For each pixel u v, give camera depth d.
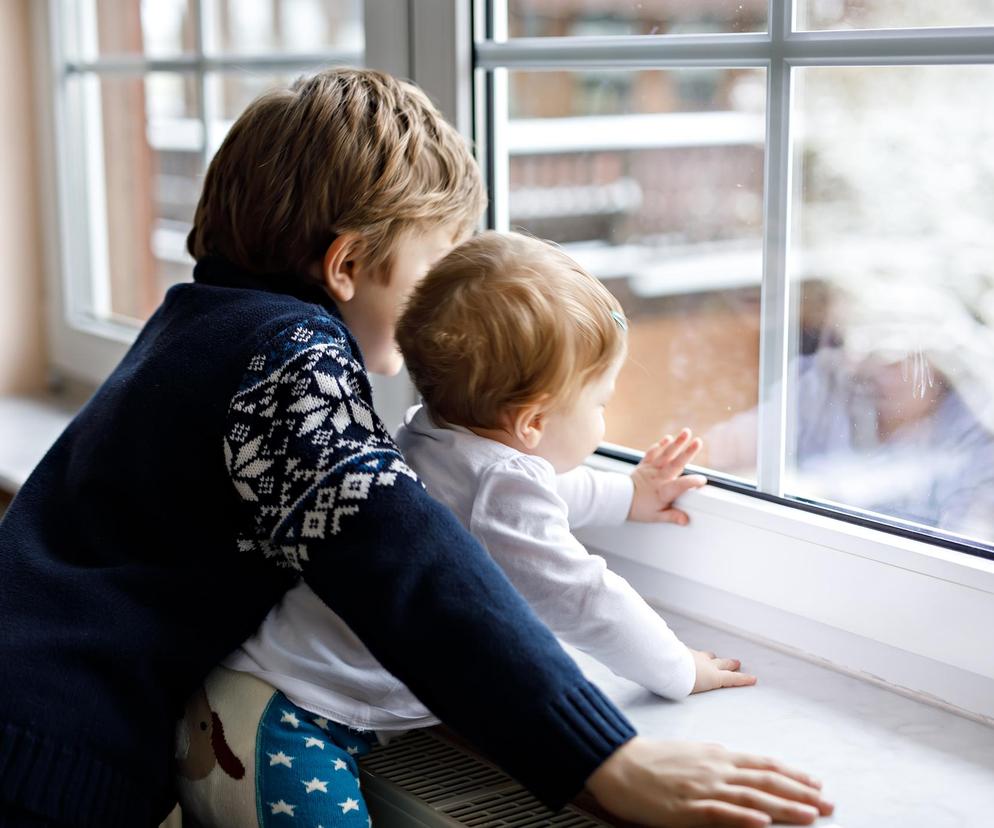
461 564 0.79
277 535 0.83
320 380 0.85
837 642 0.98
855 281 0.94
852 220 0.94
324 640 0.90
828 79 0.93
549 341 0.88
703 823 0.71
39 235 1.78
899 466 0.94
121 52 1.62
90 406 0.99
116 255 1.69
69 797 0.83
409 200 0.96
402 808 0.88
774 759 0.76
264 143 0.96
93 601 0.87
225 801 0.88
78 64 1.69
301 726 0.87
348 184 0.94
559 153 1.15
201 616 0.88
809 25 0.94
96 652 0.85
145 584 0.88
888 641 0.93
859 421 0.96
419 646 0.77
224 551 0.88
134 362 0.97
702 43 1.01
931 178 0.88
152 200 1.61
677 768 0.74
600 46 1.09
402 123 0.97
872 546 0.93
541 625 0.78
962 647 0.88
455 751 0.95
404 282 0.99
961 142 0.86
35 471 0.98
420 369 0.92
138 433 0.90
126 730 0.85
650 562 1.10
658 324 1.10
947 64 0.86
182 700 0.89
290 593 0.91
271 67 1.42
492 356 0.88
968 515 0.90
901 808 0.79
